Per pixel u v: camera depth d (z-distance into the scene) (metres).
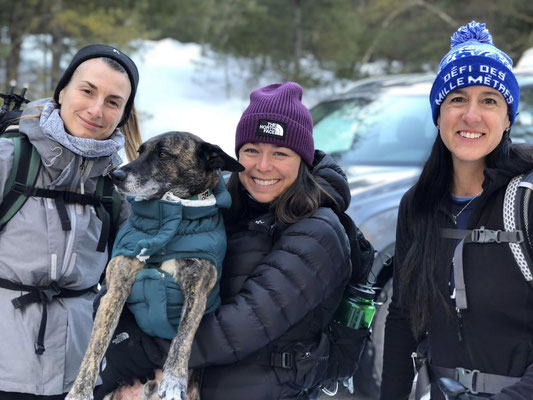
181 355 2.48
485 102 2.36
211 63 22.45
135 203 2.67
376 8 20.41
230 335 2.46
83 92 2.83
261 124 2.66
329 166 2.88
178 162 2.83
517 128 5.30
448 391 2.22
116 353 2.60
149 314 2.56
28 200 2.71
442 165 2.46
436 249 2.37
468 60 2.34
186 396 2.47
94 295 2.93
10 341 2.63
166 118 17.11
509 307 2.19
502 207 2.23
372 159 5.24
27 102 2.98
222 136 15.31
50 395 2.67
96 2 14.64
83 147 2.73
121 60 2.93
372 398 4.43
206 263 2.63
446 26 20.69
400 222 2.59
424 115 5.41
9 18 14.20
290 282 2.48
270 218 2.70
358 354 2.77
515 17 19.66
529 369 2.12
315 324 2.60
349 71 19.50
